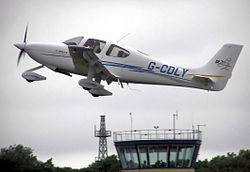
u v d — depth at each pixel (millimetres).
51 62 86250
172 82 87188
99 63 83250
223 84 87875
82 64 84375
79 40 85062
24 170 89438
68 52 85062
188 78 87438
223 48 87938
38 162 92125
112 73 84812
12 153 90562
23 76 88250
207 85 87938
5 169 88750
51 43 86562
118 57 84625
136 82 87188
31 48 86938
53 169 92938
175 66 86688
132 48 85625
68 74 89312
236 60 87875
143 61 85312
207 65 87938
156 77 86375
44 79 88500
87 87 84438
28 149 92250
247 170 101750
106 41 84688
